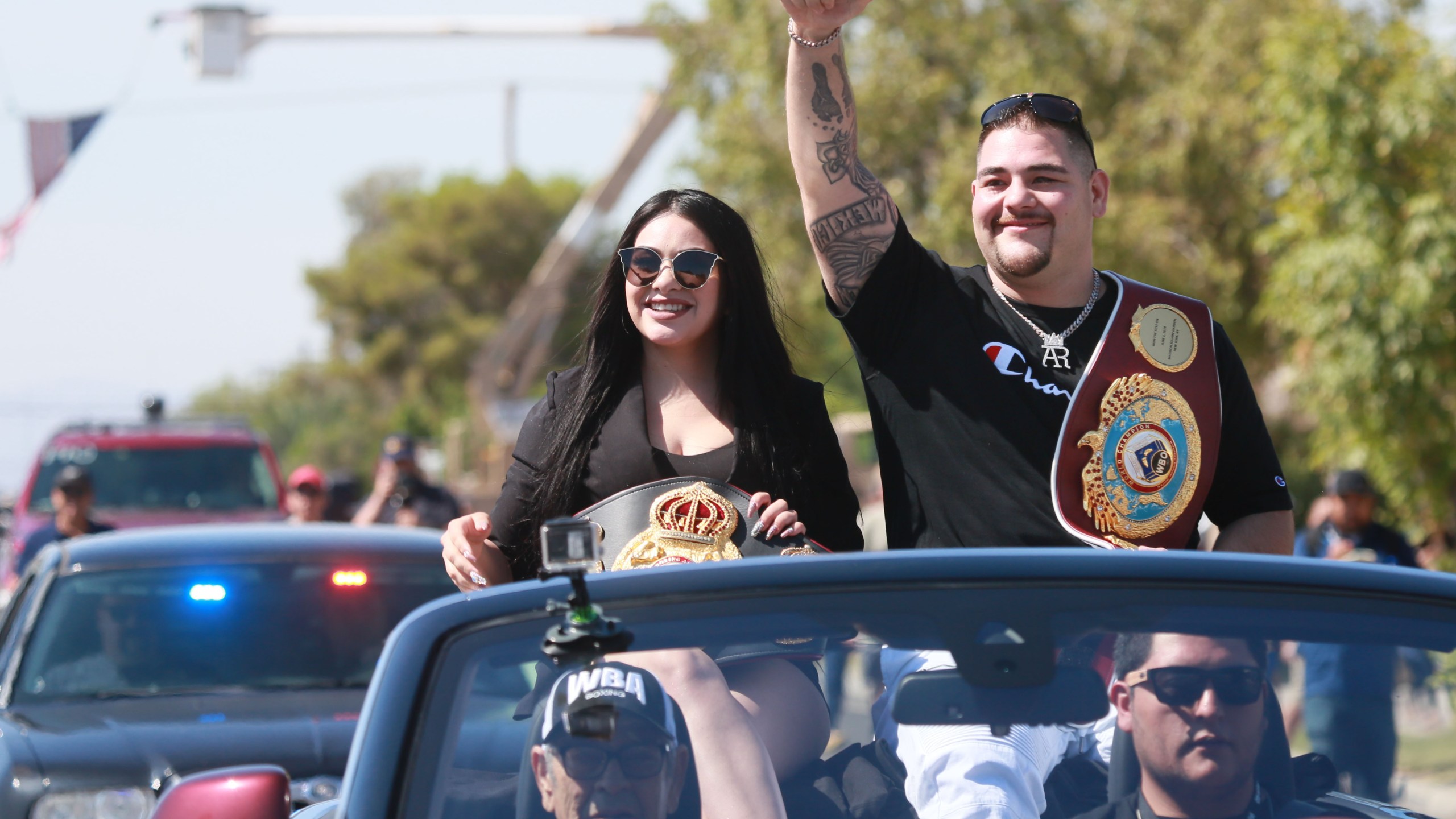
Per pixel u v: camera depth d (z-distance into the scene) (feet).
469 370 377.50
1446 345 74.79
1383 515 80.74
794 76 22.22
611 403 21.48
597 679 14.52
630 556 19.86
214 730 32.60
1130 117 117.60
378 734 14.23
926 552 15.93
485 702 14.48
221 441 87.81
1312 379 80.43
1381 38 79.25
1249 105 112.06
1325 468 99.35
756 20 121.60
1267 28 95.66
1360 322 75.25
